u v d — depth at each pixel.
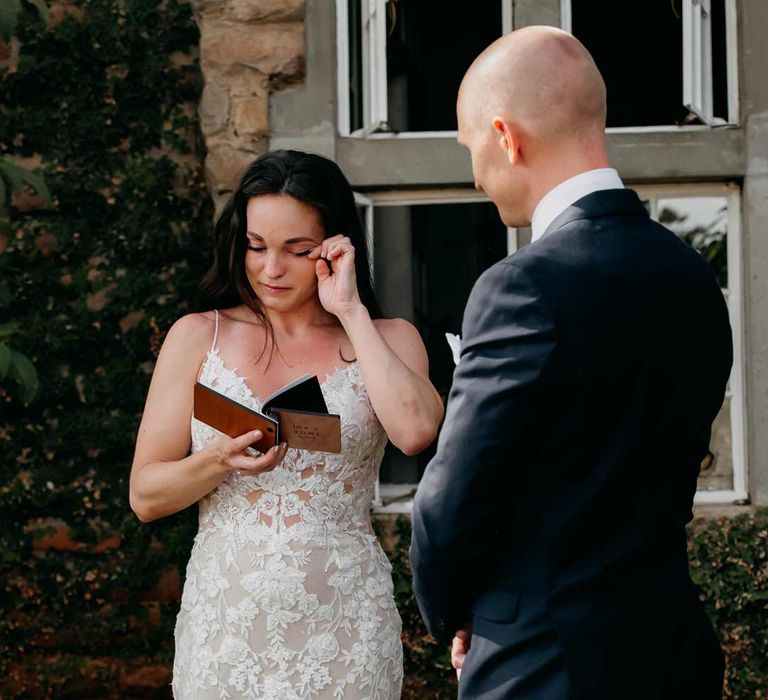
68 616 3.96
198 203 4.00
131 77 3.97
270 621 2.31
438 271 3.98
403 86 3.99
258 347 2.43
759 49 3.72
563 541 1.78
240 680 2.32
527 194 1.91
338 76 3.81
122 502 3.97
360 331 2.37
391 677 2.44
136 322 3.99
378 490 3.89
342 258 2.40
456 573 1.85
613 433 1.77
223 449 2.20
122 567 3.95
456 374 1.82
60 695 3.95
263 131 3.74
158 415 2.41
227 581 2.34
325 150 3.74
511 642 1.81
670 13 3.92
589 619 1.76
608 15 3.98
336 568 2.35
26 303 3.96
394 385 2.34
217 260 2.51
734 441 3.83
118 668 3.96
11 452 3.96
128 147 3.99
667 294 1.79
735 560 3.74
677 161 3.76
